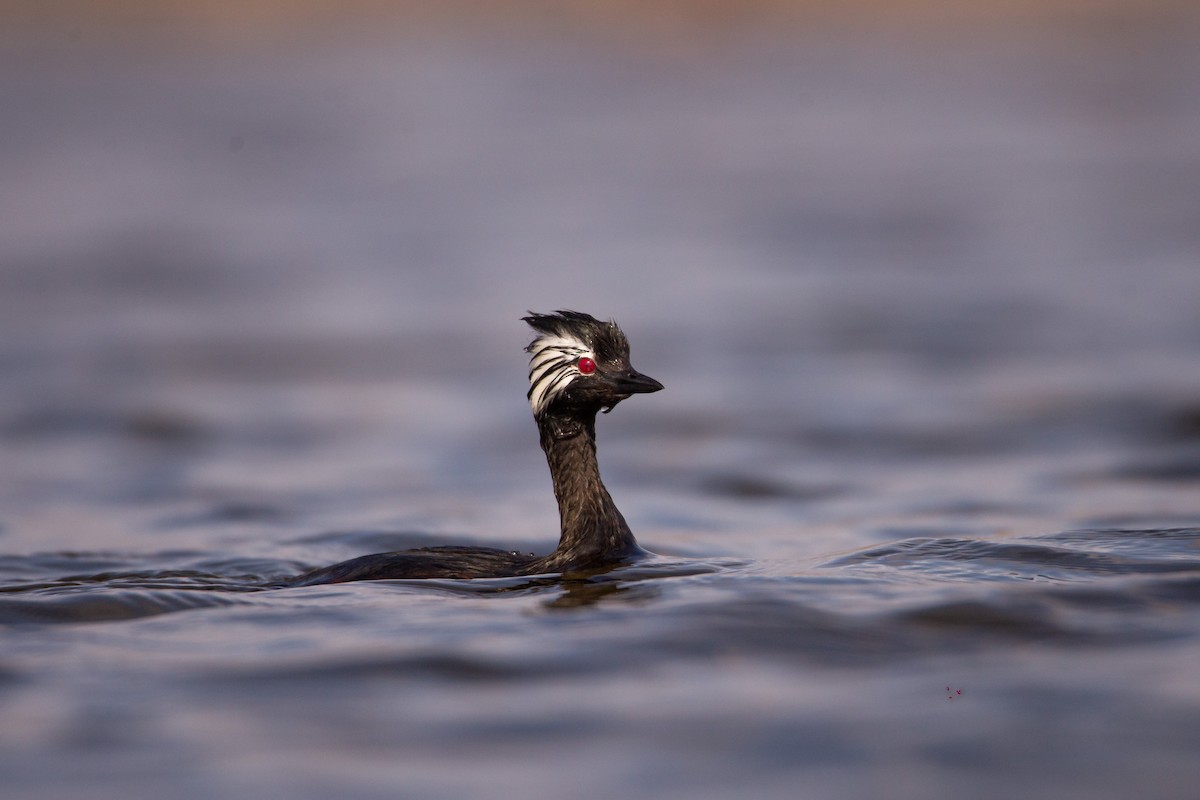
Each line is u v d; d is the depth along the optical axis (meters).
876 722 7.73
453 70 86.44
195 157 61.72
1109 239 38.22
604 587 10.74
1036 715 7.78
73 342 28.98
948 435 20.14
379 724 7.81
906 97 74.69
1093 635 9.12
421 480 18.33
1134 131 61.75
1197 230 38.88
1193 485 16.23
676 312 30.70
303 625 9.70
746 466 18.75
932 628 9.30
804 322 29.28
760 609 9.69
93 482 18.33
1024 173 51.97
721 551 13.15
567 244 40.94
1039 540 11.90
